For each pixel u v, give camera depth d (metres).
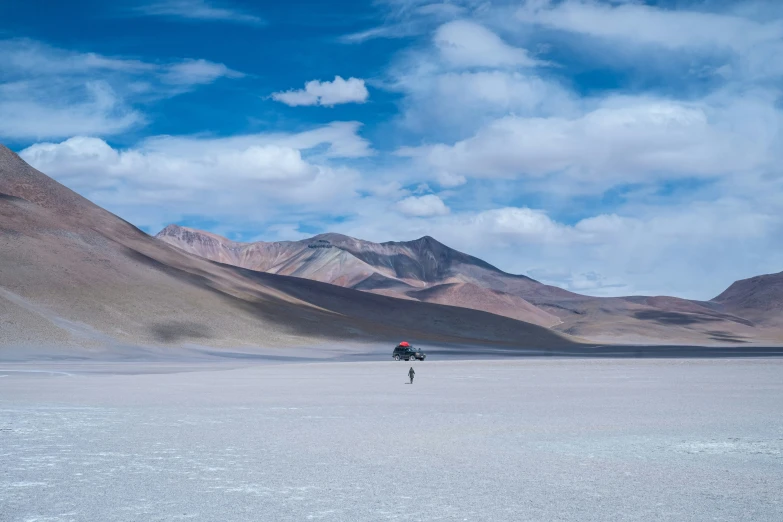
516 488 13.92
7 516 11.95
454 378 53.25
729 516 11.90
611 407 29.36
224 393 37.38
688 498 13.11
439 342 157.12
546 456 17.42
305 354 117.06
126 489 13.90
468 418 25.45
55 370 64.25
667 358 99.12
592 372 62.19
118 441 19.86
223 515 12.01
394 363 86.12
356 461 16.77
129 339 108.81
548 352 139.25
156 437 20.62
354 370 68.12
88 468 15.96
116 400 32.72
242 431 21.94
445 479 14.76
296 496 13.30
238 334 126.06
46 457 17.34
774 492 13.59
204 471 15.60
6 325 97.75
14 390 38.69
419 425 23.42
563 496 13.27
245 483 14.41
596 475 15.14
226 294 151.25
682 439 20.09
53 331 101.19
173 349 108.81
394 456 17.44
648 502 12.82
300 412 27.67
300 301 183.88
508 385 44.47
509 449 18.45
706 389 39.97
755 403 30.89
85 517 11.89
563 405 30.39
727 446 18.88
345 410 28.45
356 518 11.81
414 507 12.50
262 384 45.44
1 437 20.64
